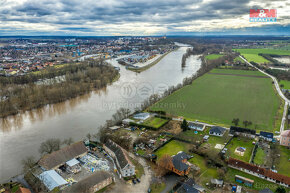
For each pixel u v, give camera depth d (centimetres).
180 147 16512
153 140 17400
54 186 11850
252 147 16338
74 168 13800
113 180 12769
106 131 18050
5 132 19725
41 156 15662
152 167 14238
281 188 11312
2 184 12469
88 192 11375
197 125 19362
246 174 13238
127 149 16250
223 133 18325
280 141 16625
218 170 13012
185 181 12181
